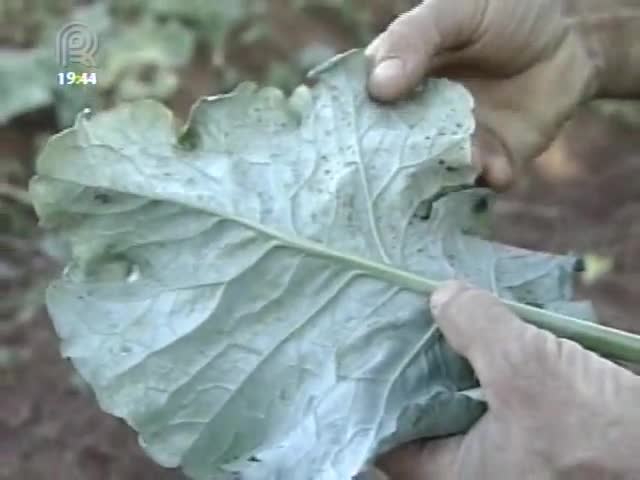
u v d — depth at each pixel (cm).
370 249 51
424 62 54
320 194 51
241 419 50
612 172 142
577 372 47
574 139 147
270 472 49
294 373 50
